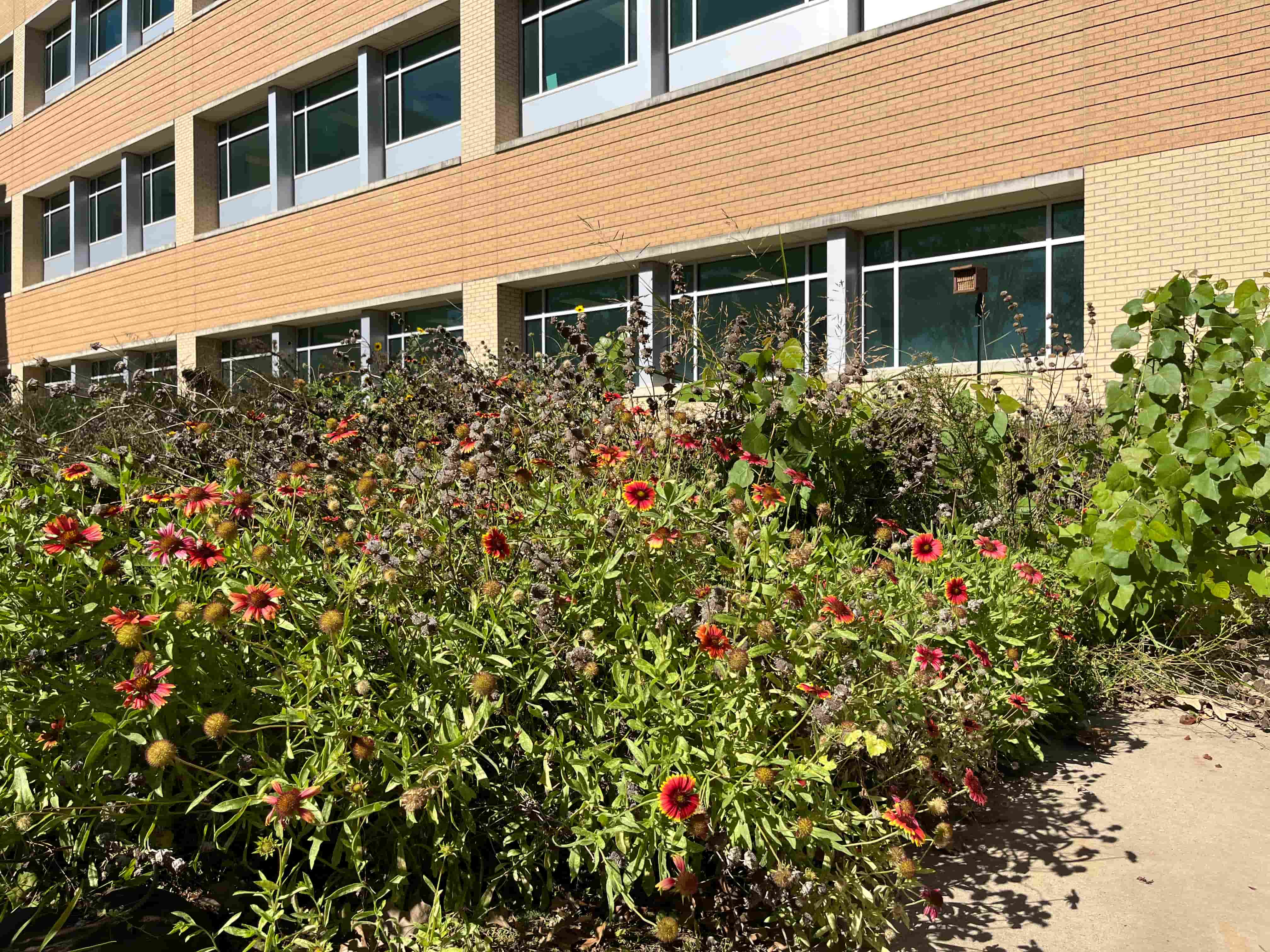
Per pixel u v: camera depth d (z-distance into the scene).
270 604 2.01
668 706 2.12
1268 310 4.02
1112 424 4.46
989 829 2.77
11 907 2.03
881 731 2.28
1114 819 2.81
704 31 12.54
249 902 2.14
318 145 17.81
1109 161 9.16
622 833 2.01
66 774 1.99
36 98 25.22
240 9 18.44
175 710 2.03
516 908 2.22
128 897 2.14
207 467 3.61
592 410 3.90
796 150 11.27
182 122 20.02
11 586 2.05
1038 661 3.24
